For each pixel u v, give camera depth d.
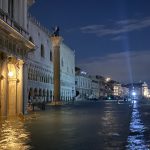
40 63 100.94
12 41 36.19
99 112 52.41
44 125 28.25
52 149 15.93
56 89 101.81
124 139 19.39
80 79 188.25
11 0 39.06
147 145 17.17
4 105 34.47
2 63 33.69
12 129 25.00
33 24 91.69
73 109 64.50
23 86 41.75
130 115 43.91
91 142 18.20
